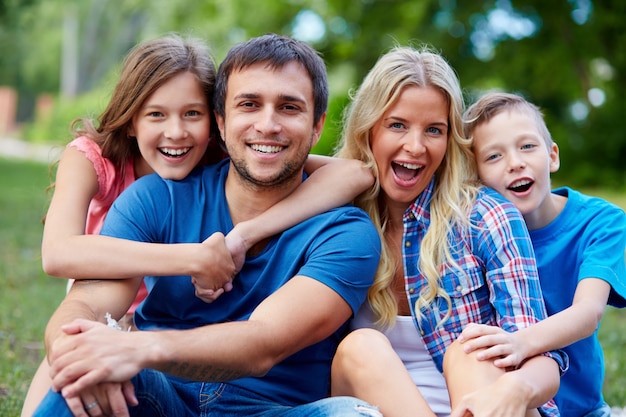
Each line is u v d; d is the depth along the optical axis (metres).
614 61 16.14
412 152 2.96
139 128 3.16
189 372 2.39
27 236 9.08
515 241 2.83
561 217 3.18
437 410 2.87
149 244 2.72
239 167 2.85
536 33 16.17
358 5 16.98
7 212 11.19
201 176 3.07
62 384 2.29
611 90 16.66
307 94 2.85
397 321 3.00
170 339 2.35
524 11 15.95
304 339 2.60
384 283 2.98
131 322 3.26
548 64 16.16
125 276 2.69
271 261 2.83
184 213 2.94
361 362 2.59
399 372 2.57
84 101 32.38
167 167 3.10
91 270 2.70
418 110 2.97
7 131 49.81
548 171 3.16
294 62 2.84
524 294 2.77
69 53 43.75
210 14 19.39
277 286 2.82
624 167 16.17
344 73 17.42
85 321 2.37
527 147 3.14
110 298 2.68
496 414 2.37
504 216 2.88
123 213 2.89
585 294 2.90
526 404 2.41
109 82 3.79
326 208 2.93
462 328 2.89
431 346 2.93
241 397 2.69
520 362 2.58
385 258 3.01
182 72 3.12
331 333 2.71
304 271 2.70
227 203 2.97
